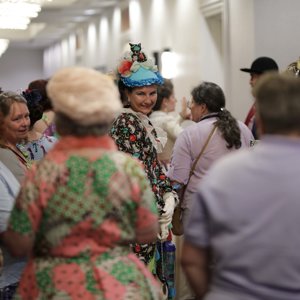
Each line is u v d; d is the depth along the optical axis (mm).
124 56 3373
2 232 2500
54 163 2072
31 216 2064
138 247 3225
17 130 2943
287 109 1790
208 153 3852
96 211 2047
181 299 4477
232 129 3846
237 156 1851
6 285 2658
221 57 8641
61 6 13359
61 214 2043
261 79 1878
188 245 1874
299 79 1828
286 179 1758
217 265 1819
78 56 18547
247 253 1749
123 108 3352
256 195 1760
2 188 2535
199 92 3924
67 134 2094
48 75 24281
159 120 4676
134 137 3242
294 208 1739
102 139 2111
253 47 6680
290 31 5926
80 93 2031
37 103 3465
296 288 1735
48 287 2059
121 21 13625
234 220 1764
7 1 9711
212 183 1814
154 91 3355
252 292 1748
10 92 3039
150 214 2146
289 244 1731
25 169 2943
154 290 2172
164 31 10484
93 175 2053
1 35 18672
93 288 2033
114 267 2072
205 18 8531
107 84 2096
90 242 2066
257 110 1873
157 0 10836
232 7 7266
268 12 6324
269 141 1820
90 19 16484
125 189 2082
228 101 7359
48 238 2078
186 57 9336
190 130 3922
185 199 3936
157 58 9859
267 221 1743
